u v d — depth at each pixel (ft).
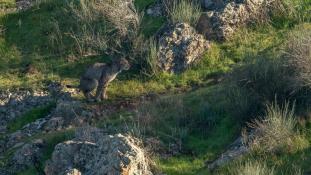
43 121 141.28
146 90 148.15
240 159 111.14
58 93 150.10
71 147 113.29
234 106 126.41
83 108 141.79
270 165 108.68
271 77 126.11
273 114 117.29
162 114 133.18
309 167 106.52
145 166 107.96
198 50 154.30
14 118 145.28
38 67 160.97
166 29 157.48
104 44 160.66
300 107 120.88
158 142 121.80
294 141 112.88
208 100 135.33
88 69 144.87
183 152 120.57
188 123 129.29
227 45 156.46
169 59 153.07
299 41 127.44
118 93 147.74
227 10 159.33
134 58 155.84
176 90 147.02
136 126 127.85
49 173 112.57
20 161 124.77
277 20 161.07
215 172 109.81
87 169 109.40
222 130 124.88
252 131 119.03
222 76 148.36
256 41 156.35
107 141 110.42
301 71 122.42
